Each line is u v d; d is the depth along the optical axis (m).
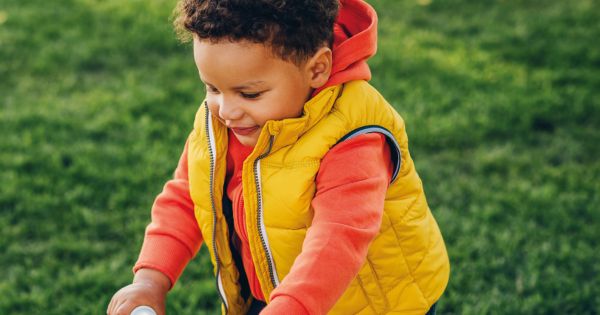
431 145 4.30
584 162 4.16
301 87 1.47
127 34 5.64
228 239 1.72
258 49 1.39
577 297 3.04
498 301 3.03
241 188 1.65
